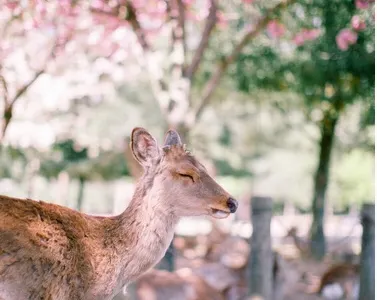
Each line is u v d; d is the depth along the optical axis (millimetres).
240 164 30891
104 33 12836
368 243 9266
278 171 33469
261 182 33438
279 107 17844
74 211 5410
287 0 12148
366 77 14258
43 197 22188
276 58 14891
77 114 19500
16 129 16688
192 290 8961
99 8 11789
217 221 20797
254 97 17297
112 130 20719
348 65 13922
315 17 13289
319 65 14188
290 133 30484
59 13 11352
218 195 5465
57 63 13203
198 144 26969
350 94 15180
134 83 20969
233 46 14602
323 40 13719
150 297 8547
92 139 20453
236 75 15656
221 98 20672
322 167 17766
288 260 14414
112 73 15094
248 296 9461
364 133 20922
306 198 33531
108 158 21312
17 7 10477
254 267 9469
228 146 29453
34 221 5105
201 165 5594
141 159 5555
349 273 11648
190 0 12508
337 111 16156
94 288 5305
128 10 11961
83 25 12375
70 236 5219
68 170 21250
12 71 11094
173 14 12352
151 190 5477
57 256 5098
